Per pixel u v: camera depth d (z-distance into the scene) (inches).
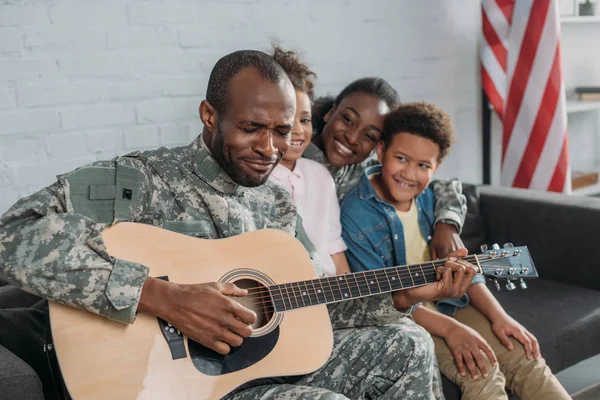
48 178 94.7
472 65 136.5
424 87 130.4
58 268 58.2
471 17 135.0
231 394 64.4
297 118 83.2
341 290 69.3
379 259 86.5
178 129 104.7
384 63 124.8
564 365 88.0
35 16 91.7
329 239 85.7
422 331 72.7
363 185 89.3
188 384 60.2
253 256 67.4
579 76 158.7
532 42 126.2
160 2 101.0
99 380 57.9
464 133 137.3
